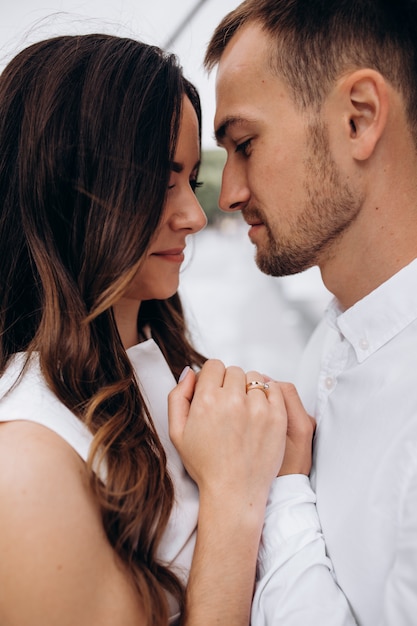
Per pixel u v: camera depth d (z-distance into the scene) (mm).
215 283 9891
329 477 971
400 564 818
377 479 884
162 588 814
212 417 889
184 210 955
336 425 996
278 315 7230
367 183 972
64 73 870
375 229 990
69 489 731
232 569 835
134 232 872
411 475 843
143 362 1047
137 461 818
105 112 862
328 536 935
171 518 889
